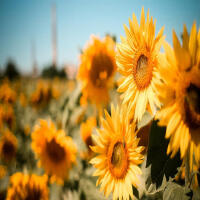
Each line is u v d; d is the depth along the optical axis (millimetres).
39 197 952
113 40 1030
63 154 1010
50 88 2432
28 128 1917
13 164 1556
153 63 377
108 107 1016
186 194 336
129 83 430
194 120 306
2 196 1153
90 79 1010
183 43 304
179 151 342
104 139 481
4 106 1973
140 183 419
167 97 303
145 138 424
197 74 304
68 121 1212
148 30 385
